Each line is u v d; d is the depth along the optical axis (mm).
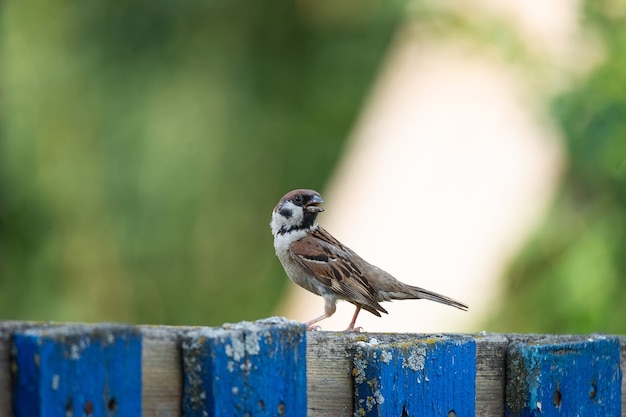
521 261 12812
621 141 11555
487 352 5590
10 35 19891
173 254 19125
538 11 13078
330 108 20812
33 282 18672
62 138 19422
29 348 3773
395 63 14797
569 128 11805
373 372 4980
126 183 19297
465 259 13031
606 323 11828
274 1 21688
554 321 12234
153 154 19453
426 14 14195
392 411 5008
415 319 12523
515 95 12812
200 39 20734
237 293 19328
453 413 5277
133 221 19078
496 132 13352
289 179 20312
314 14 21109
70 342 3857
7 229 18891
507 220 13078
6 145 19375
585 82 11961
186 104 20062
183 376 4301
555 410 5648
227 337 4312
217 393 4250
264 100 20719
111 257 18891
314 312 12641
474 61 13688
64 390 3830
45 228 18922
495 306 12758
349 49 20969
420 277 13031
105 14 20203
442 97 13852
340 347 5066
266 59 21094
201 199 19500
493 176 13289
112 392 3984
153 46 20344
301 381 4574
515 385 5586
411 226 13344
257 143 20344
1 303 18531
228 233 19516
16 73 19719
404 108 14281
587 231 12281
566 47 12453
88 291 18750
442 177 13516
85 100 19719
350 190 14305
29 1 20016
